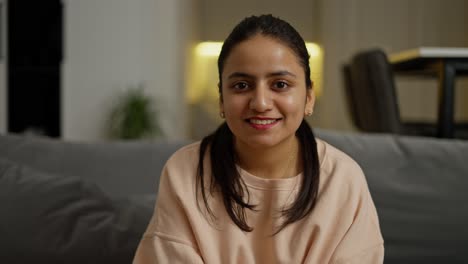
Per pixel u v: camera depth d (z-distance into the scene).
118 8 4.29
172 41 4.50
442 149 1.21
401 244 1.12
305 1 5.24
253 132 0.74
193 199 0.86
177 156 0.92
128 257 1.04
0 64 4.07
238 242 0.83
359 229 0.83
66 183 1.11
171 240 0.83
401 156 1.20
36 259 1.03
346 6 5.19
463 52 2.04
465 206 1.13
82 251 1.04
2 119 4.09
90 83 4.29
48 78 4.24
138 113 4.20
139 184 1.22
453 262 1.12
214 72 5.32
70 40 4.25
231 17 5.28
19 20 4.16
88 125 4.30
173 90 4.56
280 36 0.74
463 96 5.16
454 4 5.17
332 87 5.22
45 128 4.27
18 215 1.05
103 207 1.09
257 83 0.73
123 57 4.32
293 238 0.83
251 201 0.85
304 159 0.86
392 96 2.18
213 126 5.34
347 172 0.88
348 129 5.20
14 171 1.13
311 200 0.84
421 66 2.33
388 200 1.14
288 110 0.74
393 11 5.19
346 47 5.21
